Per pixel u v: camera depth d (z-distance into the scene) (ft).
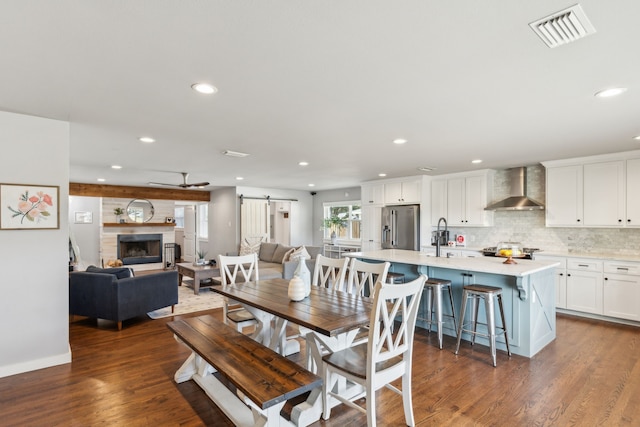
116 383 8.89
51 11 4.60
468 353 10.96
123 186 27.27
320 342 7.84
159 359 10.46
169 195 29.94
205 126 10.33
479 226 19.35
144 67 6.40
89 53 5.84
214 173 20.34
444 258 13.82
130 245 29.22
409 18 4.83
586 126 10.27
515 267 11.02
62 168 9.89
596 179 15.08
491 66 6.35
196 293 19.58
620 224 14.44
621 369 9.68
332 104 8.41
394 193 22.79
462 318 11.00
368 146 13.01
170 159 15.65
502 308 10.75
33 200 9.48
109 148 13.29
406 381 7.06
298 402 8.11
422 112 8.96
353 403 7.44
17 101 8.21
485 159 15.87
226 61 6.18
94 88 7.39
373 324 6.22
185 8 4.57
